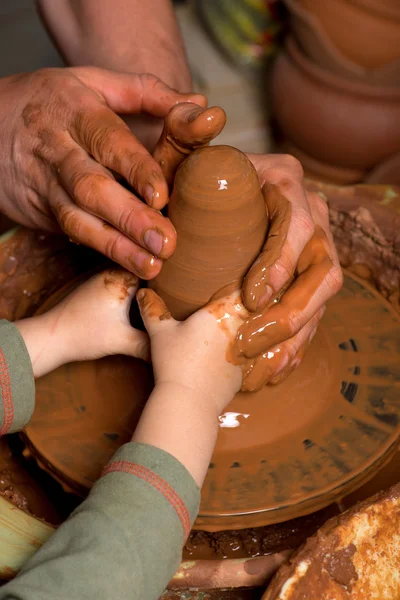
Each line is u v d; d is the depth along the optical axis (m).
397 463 1.25
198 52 3.02
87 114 1.14
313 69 2.40
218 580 0.99
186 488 0.89
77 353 1.16
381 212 1.47
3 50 3.19
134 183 1.03
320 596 0.91
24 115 1.23
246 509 1.06
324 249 1.14
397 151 2.50
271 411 1.16
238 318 1.02
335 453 1.12
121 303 1.17
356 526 0.95
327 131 2.47
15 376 1.06
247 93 2.91
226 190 0.98
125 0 1.66
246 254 1.03
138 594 0.83
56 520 1.20
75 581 0.80
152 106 1.33
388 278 1.50
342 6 2.21
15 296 1.47
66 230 1.12
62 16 1.72
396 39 2.23
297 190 1.16
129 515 0.85
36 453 1.14
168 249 0.99
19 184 1.29
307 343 1.20
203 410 0.96
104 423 1.17
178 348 1.01
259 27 2.82
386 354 1.28
